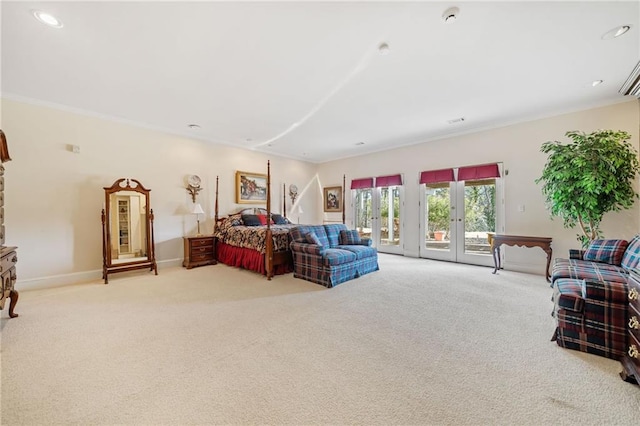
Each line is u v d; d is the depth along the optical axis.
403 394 1.51
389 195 6.37
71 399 1.46
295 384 1.60
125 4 1.88
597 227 3.46
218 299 3.13
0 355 1.89
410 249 5.93
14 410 1.38
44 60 2.62
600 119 3.71
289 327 2.38
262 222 5.73
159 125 4.68
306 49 2.46
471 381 1.62
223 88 3.26
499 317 2.58
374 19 2.07
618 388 1.55
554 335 2.11
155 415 1.35
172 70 2.83
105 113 4.09
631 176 3.15
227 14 2.00
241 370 1.73
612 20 2.07
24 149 3.50
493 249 4.32
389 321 2.50
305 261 3.99
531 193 4.32
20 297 3.19
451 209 5.31
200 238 5.03
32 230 3.56
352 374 1.69
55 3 1.86
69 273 3.85
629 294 1.67
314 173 7.95
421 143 5.73
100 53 2.51
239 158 6.11
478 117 4.30
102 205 4.14
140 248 4.36
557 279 2.48
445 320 2.52
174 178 5.03
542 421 1.31
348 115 4.20
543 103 3.74
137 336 2.20
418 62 2.69
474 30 2.20
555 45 2.41
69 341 2.10
